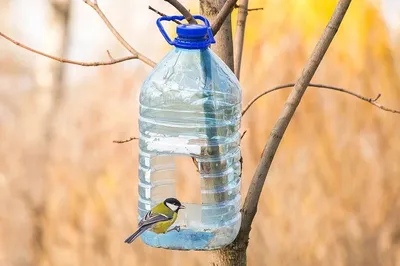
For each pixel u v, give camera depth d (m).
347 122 13.24
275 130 4.20
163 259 12.05
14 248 13.09
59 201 13.14
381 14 13.66
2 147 13.98
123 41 4.79
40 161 13.53
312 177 12.96
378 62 13.51
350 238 12.70
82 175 13.16
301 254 12.55
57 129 13.70
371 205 12.94
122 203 12.83
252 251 12.62
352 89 13.35
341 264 12.59
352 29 13.55
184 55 4.05
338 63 13.41
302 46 13.04
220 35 4.40
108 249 12.54
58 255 12.76
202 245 4.05
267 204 12.80
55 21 14.67
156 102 4.16
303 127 13.20
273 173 12.98
